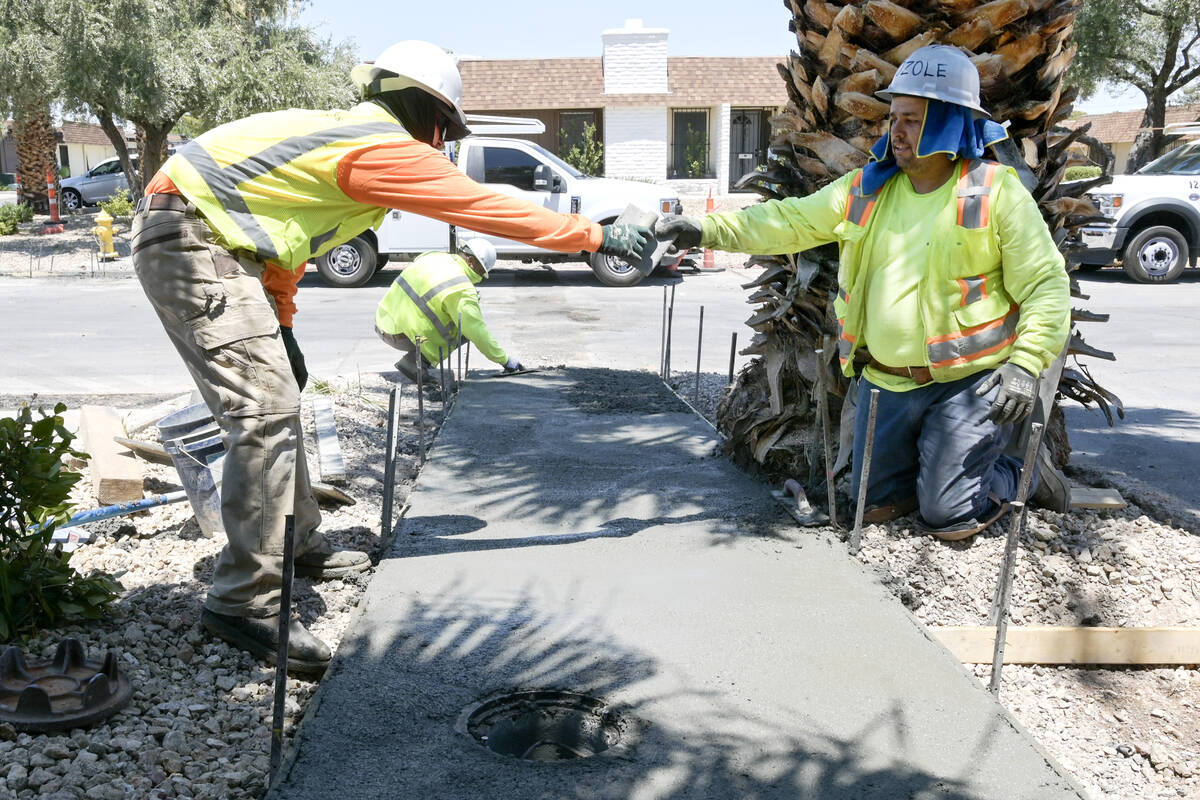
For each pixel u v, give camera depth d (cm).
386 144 331
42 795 239
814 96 450
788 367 479
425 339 753
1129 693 367
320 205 337
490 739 280
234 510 323
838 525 434
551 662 312
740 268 1852
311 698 292
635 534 425
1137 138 2444
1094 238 1545
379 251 1588
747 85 2975
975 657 372
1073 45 434
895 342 393
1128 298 1412
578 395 729
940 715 285
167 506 485
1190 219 1543
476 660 312
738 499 473
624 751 265
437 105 359
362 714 280
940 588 394
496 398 716
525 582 373
